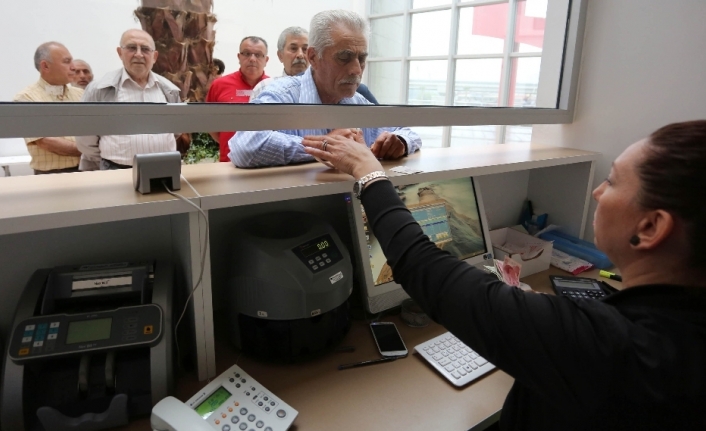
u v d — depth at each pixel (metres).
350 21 1.30
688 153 0.51
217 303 1.26
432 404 0.93
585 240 1.81
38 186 0.91
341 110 1.17
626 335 0.52
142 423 0.84
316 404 0.92
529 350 0.54
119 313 0.86
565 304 0.57
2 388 0.76
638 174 0.56
